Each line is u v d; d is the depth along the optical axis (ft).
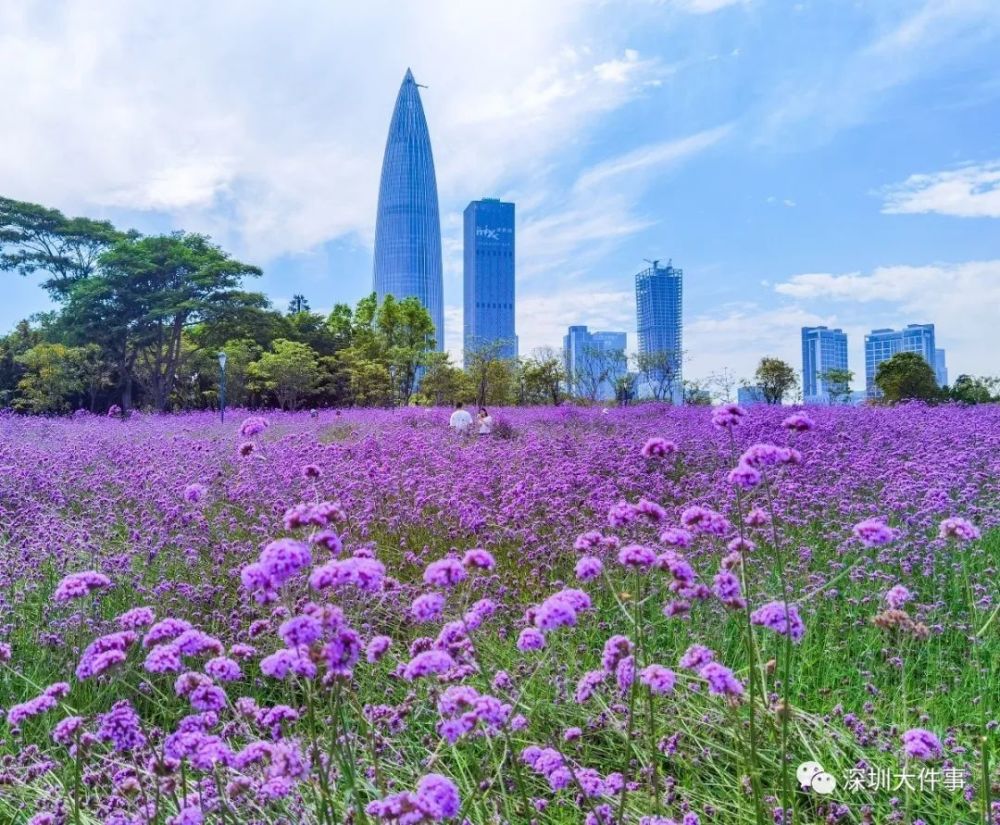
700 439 44.16
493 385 159.84
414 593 17.84
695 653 8.86
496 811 9.04
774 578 17.75
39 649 15.64
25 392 152.35
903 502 23.35
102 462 37.35
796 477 29.04
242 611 17.17
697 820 8.56
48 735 11.98
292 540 7.45
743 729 10.98
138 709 13.20
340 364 176.35
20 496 27.25
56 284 180.04
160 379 156.76
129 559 19.77
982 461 32.71
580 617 16.21
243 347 164.45
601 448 37.37
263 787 7.97
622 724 11.23
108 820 8.82
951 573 19.06
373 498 26.71
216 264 160.66
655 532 21.45
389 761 10.50
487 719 7.50
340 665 6.84
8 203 168.55
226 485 29.35
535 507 25.73
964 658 14.35
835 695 13.05
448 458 38.14
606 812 9.18
